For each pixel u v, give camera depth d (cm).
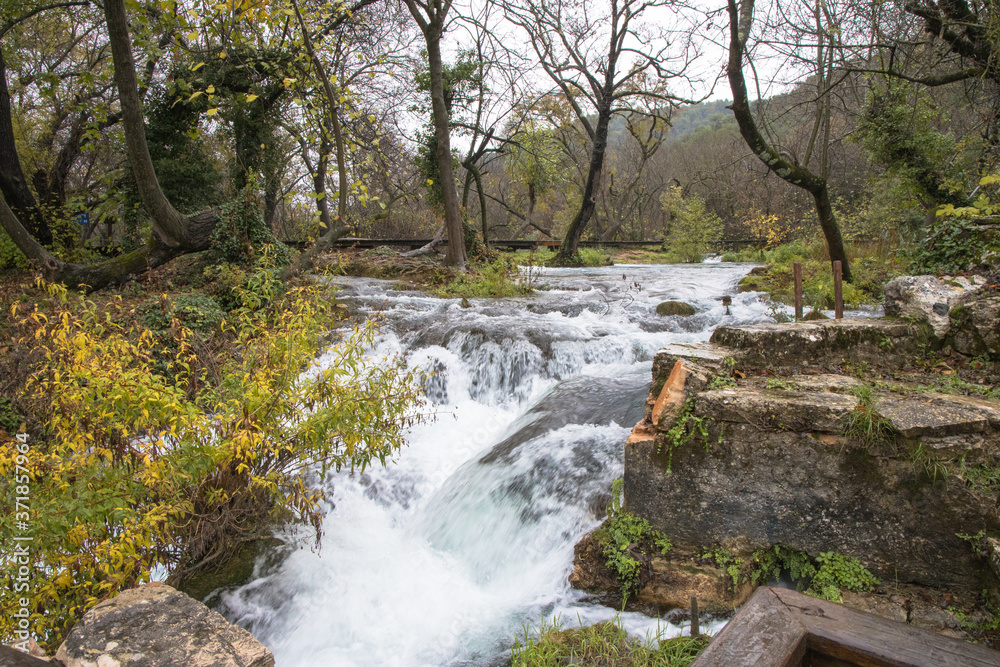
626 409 667
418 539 563
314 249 1323
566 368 853
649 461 431
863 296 1109
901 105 1434
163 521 414
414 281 1587
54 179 2116
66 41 2166
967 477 356
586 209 2505
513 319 1035
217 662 223
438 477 648
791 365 464
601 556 433
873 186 2011
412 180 2350
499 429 751
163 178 1825
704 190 4706
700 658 197
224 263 1220
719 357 452
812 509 391
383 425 513
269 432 469
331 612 462
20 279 1370
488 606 447
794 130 2897
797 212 3581
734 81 1061
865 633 206
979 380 424
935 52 1259
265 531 532
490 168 4400
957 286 471
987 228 527
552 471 554
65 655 226
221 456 431
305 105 1195
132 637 235
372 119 1279
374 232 3897
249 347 530
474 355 886
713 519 416
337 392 479
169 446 459
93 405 397
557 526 495
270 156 1933
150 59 1622
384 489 629
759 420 399
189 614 250
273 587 482
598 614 407
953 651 197
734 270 2059
